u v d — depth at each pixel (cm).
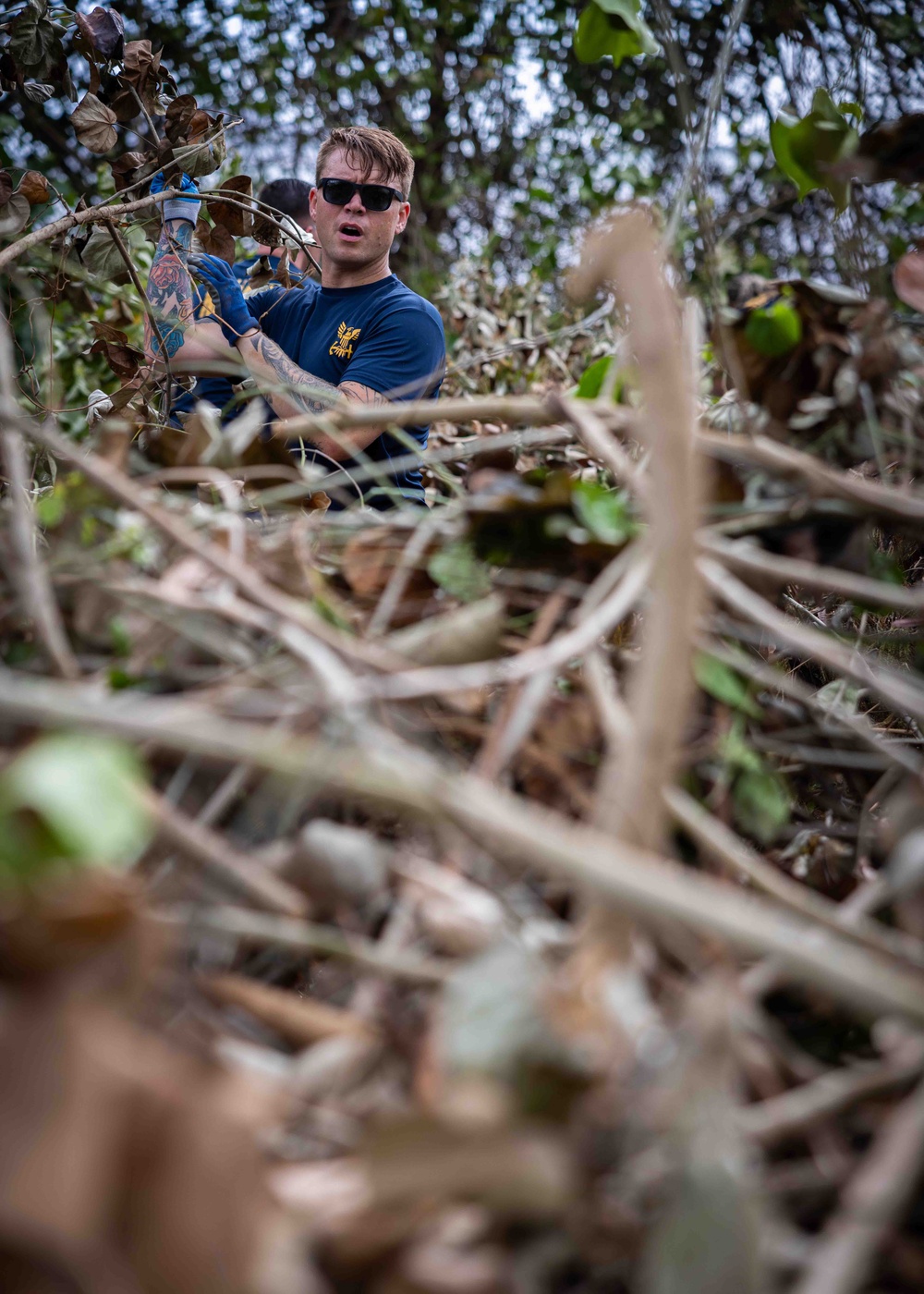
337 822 55
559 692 60
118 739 45
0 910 31
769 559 57
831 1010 47
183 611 54
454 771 53
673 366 38
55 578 55
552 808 54
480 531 63
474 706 55
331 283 216
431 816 37
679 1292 31
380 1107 36
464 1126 30
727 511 65
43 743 38
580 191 486
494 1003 35
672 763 38
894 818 51
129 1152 29
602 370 81
